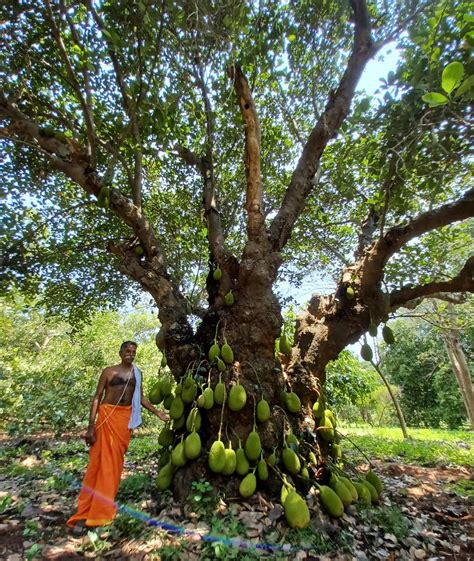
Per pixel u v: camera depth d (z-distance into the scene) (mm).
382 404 23359
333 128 4691
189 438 3551
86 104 4258
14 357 9672
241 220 7816
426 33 3611
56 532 3074
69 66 3967
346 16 4996
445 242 6945
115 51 4016
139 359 13883
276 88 5988
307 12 5090
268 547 2744
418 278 6668
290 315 9133
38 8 4090
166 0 3586
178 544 2691
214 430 3744
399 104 3957
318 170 4977
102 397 3773
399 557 2898
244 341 4113
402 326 22047
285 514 2990
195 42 4000
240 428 3729
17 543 2879
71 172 4629
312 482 3609
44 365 9984
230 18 3881
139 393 3807
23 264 6301
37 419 8211
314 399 4297
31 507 3564
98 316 14219
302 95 5980
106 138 5566
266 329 4145
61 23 4172
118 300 8703
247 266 4301
